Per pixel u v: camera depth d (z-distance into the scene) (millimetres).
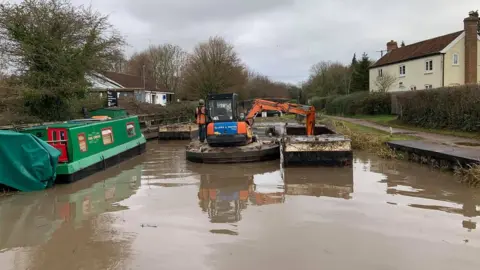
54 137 11555
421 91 22547
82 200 9164
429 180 10430
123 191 9984
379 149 15609
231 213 7777
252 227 6871
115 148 14547
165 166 13891
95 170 12562
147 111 29984
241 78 56688
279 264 5332
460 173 10469
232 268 5238
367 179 10750
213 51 54094
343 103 41469
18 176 10055
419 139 17094
